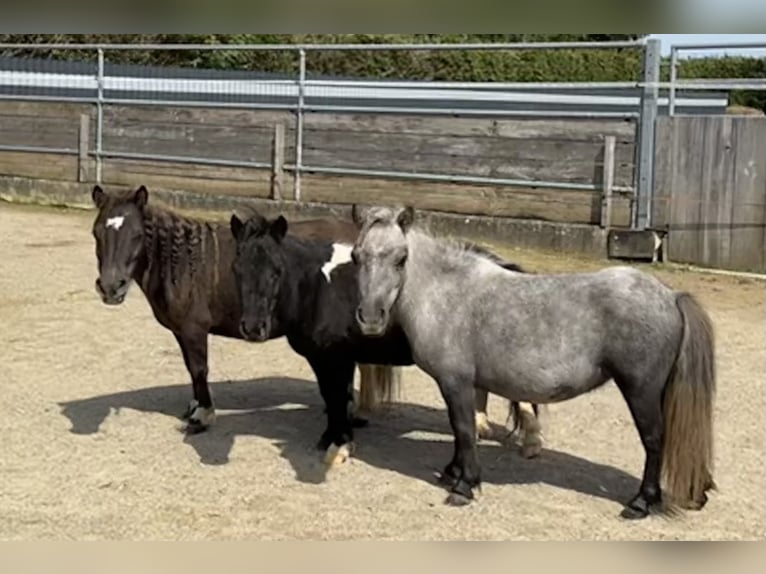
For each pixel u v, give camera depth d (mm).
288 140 10898
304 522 3707
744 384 5500
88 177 12352
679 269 8609
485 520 3730
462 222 9664
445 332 3758
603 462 4336
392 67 15617
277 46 10500
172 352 6020
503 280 3758
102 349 6051
